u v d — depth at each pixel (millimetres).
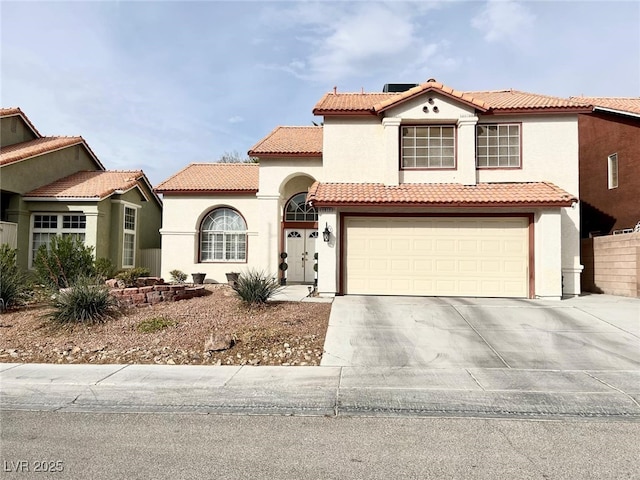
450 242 14734
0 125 20562
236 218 20266
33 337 9969
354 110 16203
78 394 6938
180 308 11852
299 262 19266
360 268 14852
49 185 20328
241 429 5664
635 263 14844
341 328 10555
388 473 4504
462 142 15719
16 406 6492
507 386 7285
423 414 6219
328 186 15812
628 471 4551
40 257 14516
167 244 19969
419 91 15555
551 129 15836
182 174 21625
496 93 18844
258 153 18062
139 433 5523
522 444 5227
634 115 17703
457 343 9625
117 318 10930
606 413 6273
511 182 15773
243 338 9633
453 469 4598
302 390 7090
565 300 14055
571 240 15523
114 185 20578
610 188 19422
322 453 4969
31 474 4445
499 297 14500
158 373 7914
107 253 20016
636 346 9477
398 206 14297
